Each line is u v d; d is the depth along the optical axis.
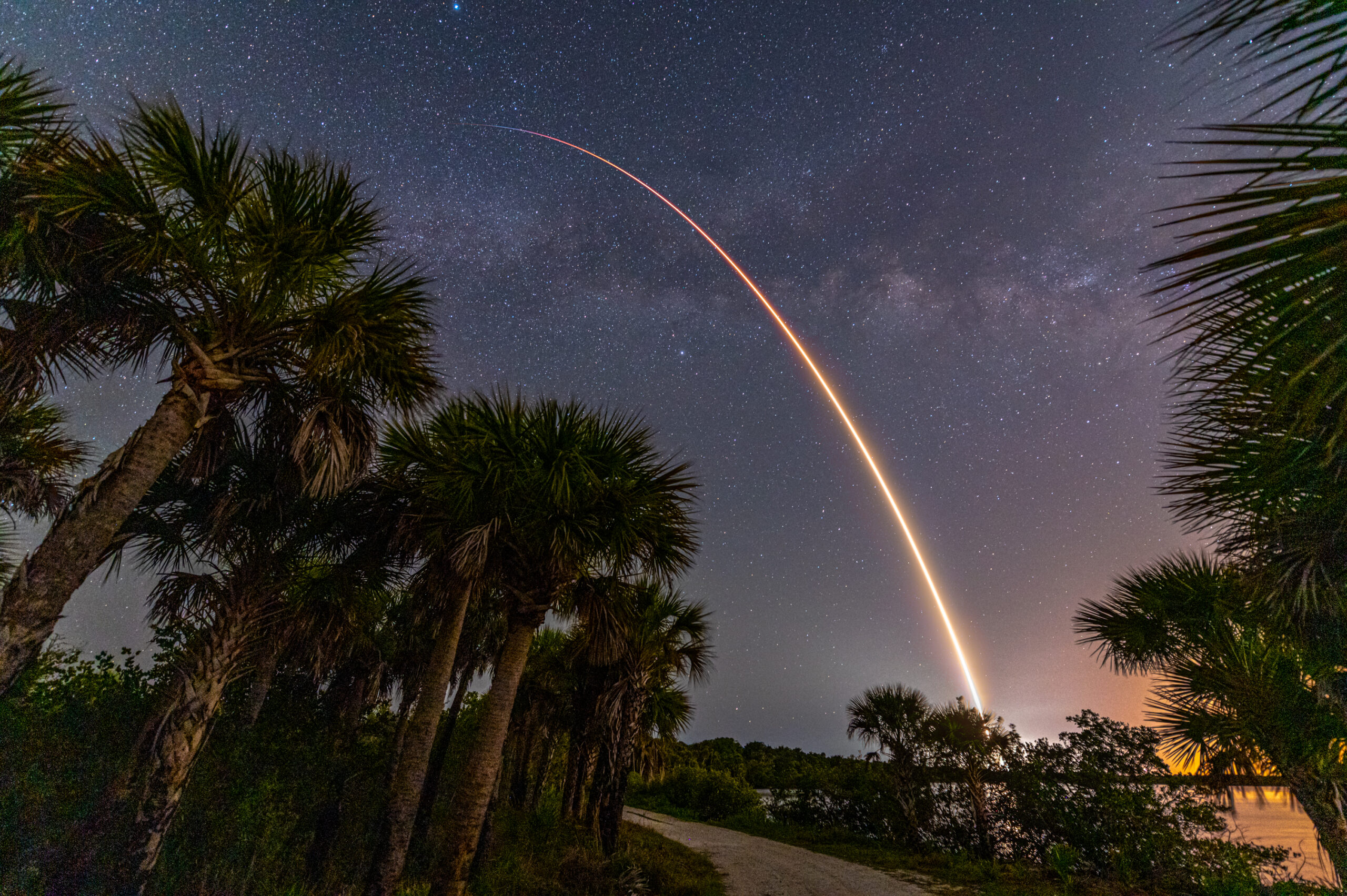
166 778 5.63
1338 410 1.89
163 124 4.89
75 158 4.86
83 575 4.76
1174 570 6.74
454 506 8.04
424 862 10.53
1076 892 12.64
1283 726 5.94
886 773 20.81
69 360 5.90
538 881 10.02
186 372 5.41
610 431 8.52
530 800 21.22
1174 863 12.73
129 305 5.68
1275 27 1.28
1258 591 3.16
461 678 12.81
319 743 9.95
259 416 6.75
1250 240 1.37
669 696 15.45
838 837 22.19
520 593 8.30
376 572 8.97
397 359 6.36
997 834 16.86
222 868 6.37
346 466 6.24
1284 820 36.34
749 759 52.53
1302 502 2.52
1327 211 1.26
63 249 5.11
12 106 4.61
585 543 8.02
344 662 11.41
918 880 14.27
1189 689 6.62
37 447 8.19
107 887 5.22
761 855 17.81
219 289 5.70
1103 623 7.28
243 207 5.49
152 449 5.10
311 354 5.88
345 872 8.88
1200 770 6.77
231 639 6.26
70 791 6.09
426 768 7.89
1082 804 14.53
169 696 5.94
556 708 19.31
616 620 8.97
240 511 6.71
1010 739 17.34
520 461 7.91
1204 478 2.73
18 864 5.10
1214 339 1.60
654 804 36.97
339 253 5.82
